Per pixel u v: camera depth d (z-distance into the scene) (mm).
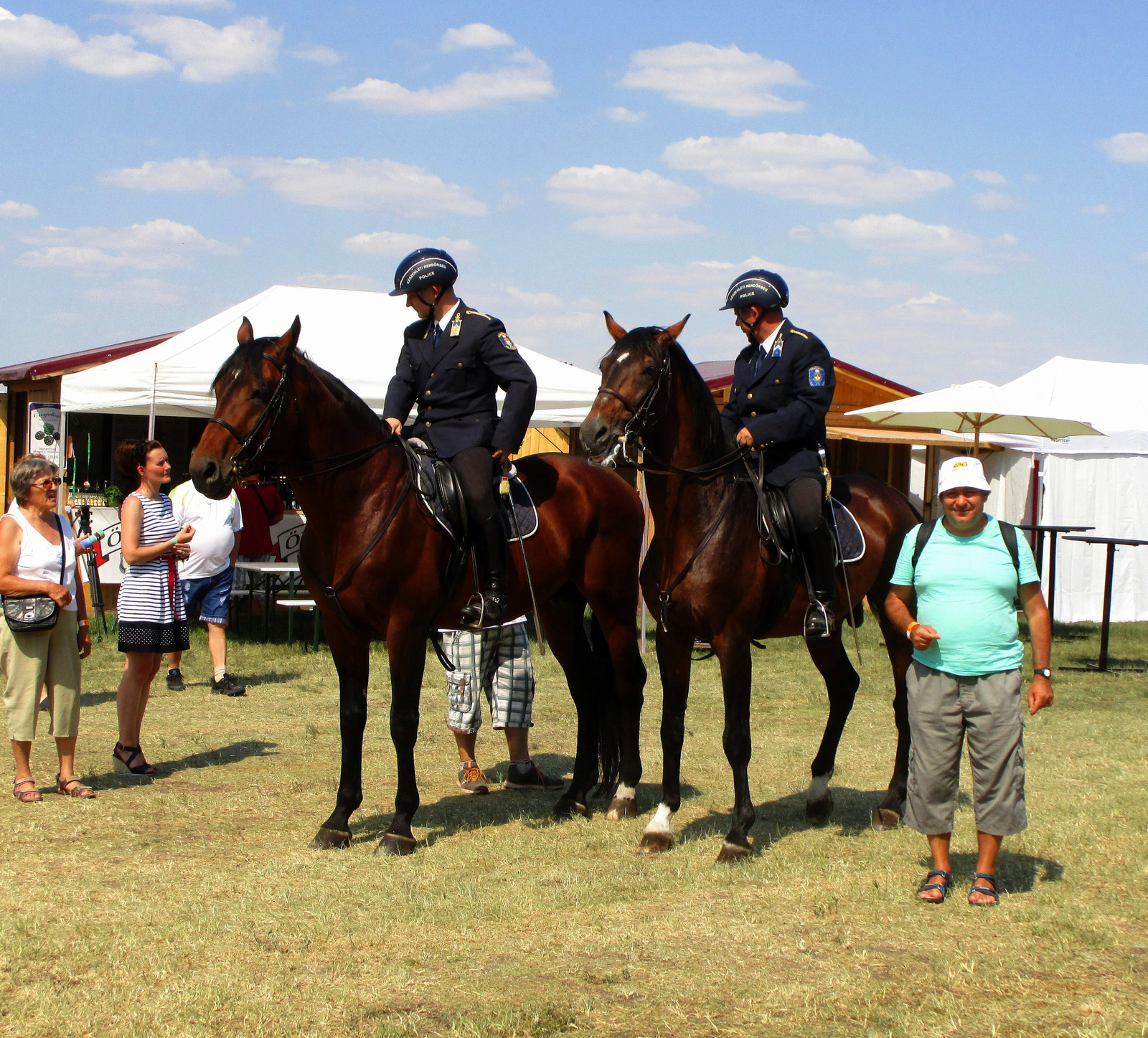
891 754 7883
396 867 5215
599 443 5066
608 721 6520
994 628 4652
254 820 6066
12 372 15172
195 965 4066
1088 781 6949
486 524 5590
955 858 5355
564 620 6441
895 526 6238
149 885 4945
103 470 15648
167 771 7184
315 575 5555
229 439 5070
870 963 4117
